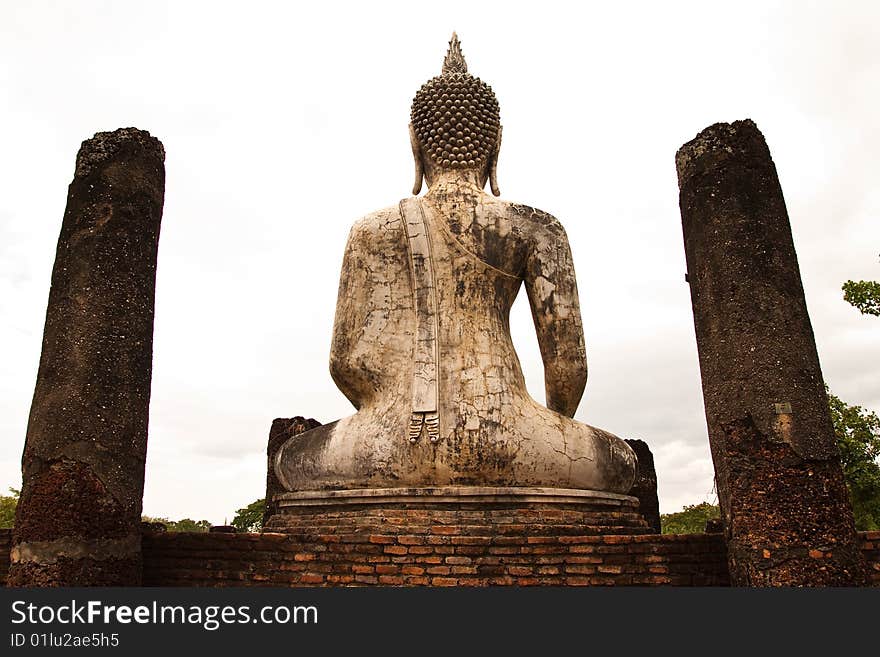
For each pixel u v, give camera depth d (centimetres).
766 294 691
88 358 692
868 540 686
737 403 675
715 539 718
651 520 1455
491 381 888
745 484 655
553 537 744
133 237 745
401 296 950
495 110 1059
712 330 710
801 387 665
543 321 950
